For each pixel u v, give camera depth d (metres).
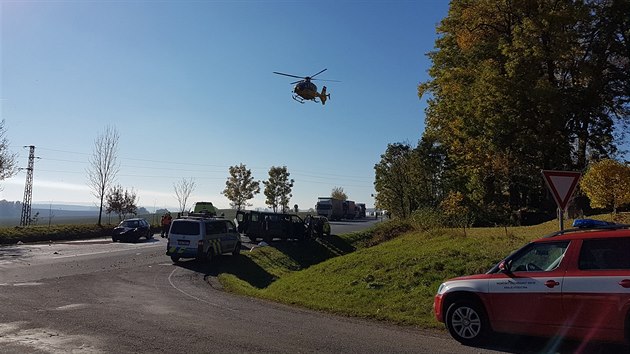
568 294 6.87
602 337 6.55
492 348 7.46
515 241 15.42
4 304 10.45
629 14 24.92
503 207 27.84
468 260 13.60
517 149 25.77
